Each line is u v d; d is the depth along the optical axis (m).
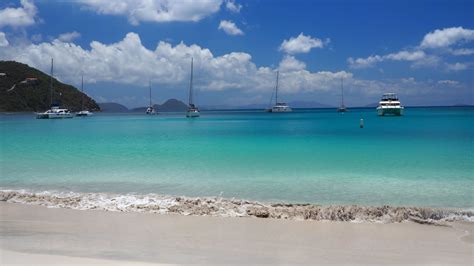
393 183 15.84
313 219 10.97
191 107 119.94
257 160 22.45
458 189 14.67
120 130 56.12
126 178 17.48
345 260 7.73
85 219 10.91
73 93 197.75
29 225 10.26
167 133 48.12
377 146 29.17
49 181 16.92
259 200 13.50
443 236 9.41
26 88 176.75
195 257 7.80
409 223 10.57
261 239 9.12
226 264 7.41
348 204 12.76
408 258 7.88
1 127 65.50
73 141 36.28
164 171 19.12
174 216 11.21
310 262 7.60
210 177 17.53
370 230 9.91
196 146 30.77
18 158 23.95
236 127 62.66
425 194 13.98
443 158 22.22
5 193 14.13
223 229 9.94
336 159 22.50
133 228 10.00
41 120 103.44
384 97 105.00
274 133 45.91
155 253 8.02
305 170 18.97
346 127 58.31
